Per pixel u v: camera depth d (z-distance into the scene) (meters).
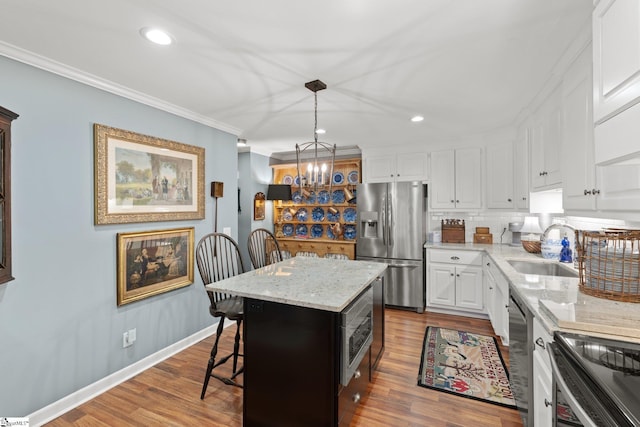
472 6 1.42
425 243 4.20
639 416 0.69
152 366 2.62
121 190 2.38
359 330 1.99
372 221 4.24
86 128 2.17
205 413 2.03
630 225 1.87
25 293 1.87
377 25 1.56
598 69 1.08
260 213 5.09
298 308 1.73
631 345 1.06
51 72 1.97
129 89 2.39
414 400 2.15
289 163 5.48
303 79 2.21
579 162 1.76
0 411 1.77
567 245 2.53
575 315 1.23
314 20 1.52
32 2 1.38
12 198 1.81
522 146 3.19
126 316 2.44
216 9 1.44
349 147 4.79
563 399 1.10
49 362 1.98
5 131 1.67
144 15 1.49
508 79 2.22
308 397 1.71
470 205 3.98
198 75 2.16
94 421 1.95
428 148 4.24
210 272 3.20
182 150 2.89
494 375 2.45
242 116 3.11
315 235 5.26
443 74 2.14
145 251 2.56
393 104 2.76
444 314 3.91
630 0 0.90
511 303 2.06
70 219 2.08
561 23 1.55
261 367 1.83
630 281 1.38
